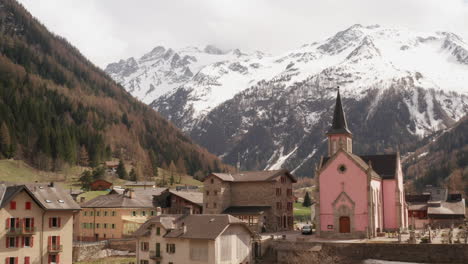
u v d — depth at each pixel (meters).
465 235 88.31
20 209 86.88
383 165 114.62
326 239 100.06
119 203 127.56
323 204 104.12
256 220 120.75
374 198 103.50
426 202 148.12
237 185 128.88
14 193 85.75
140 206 129.38
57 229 91.44
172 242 89.75
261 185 126.31
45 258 89.25
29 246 87.38
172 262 89.31
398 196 110.69
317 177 105.19
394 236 101.12
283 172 130.25
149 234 92.62
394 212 110.75
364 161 116.62
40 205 88.38
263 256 95.12
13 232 85.19
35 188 92.62
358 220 100.56
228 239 88.44
